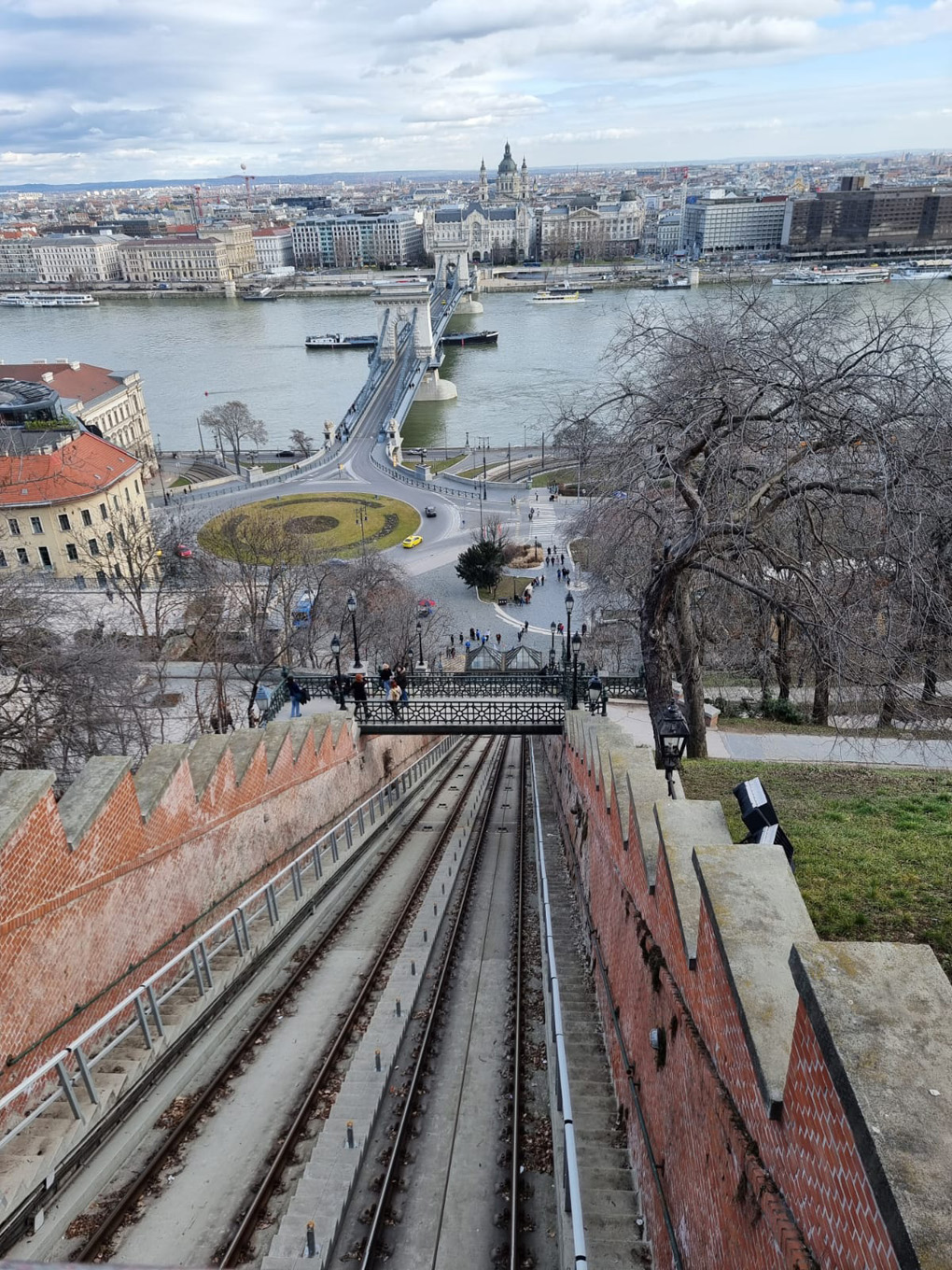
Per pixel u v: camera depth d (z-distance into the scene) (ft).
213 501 299.17
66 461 221.46
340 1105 35.09
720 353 54.29
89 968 36.78
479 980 48.29
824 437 49.06
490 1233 29.86
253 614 152.66
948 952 28.04
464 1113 36.17
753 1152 17.20
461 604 214.90
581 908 53.16
